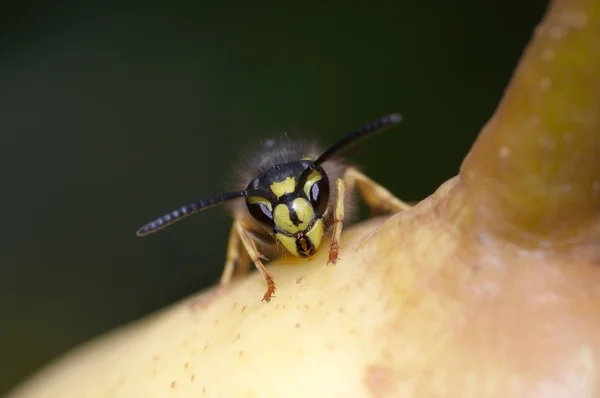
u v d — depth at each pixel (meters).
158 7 0.15
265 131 0.14
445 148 0.13
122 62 0.15
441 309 0.06
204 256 0.15
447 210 0.07
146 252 0.15
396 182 0.13
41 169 0.15
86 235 0.15
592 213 0.06
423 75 0.14
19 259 0.15
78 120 0.15
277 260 0.08
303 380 0.07
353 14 0.14
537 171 0.06
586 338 0.06
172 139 0.15
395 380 0.06
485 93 0.13
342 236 0.07
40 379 0.09
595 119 0.06
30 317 0.15
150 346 0.07
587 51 0.06
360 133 0.08
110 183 0.15
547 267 0.06
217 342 0.07
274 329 0.07
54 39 0.15
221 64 0.15
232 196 0.08
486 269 0.06
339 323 0.07
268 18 0.15
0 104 0.15
